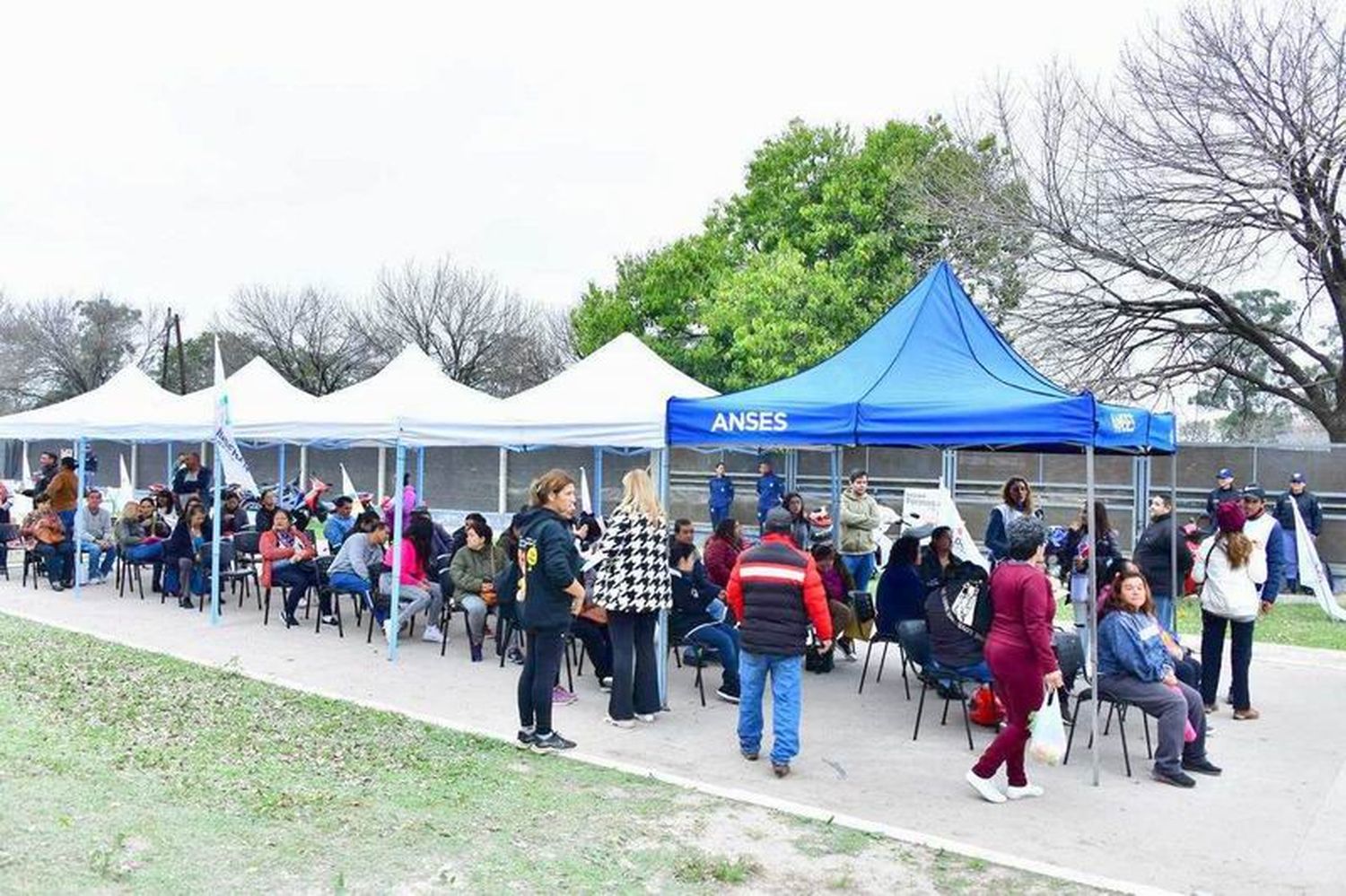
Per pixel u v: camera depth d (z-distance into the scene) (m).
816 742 7.50
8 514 15.51
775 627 6.66
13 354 51.81
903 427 7.48
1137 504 12.25
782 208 31.00
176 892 4.38
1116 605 6.97
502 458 27.20
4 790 5.46
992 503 20.38
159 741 6.77
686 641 8.68
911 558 9.13
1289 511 15.74
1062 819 5.96
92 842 4.82
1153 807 6.20
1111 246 20.08
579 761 6.78
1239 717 8.52
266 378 15.53
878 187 27.73
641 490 7.84
